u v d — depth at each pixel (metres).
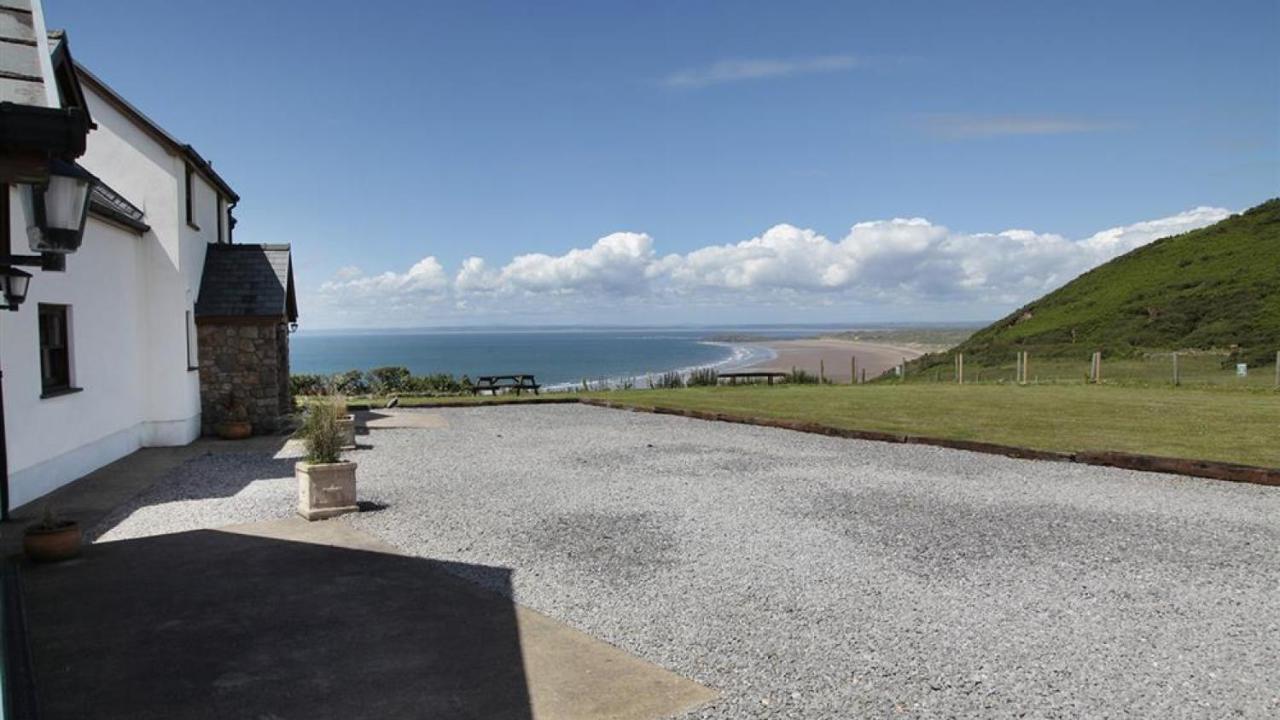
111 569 5.93
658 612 5.10
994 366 33.81
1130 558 6.25
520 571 5.93
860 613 5.08
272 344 14.28
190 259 13.68
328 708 3.78
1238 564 6.09
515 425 15.38
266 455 11.80
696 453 11.59
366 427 15.09
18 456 8.32
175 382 12.81
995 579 5.74
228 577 5.75
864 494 8.62
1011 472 9.87
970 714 3.77
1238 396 18.48
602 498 8.47
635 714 3.75
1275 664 4.32
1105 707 3.83
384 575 5.81
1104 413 15.31
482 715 3.73
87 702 3.81
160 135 12.45
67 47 7.68
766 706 3.85
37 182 3.38
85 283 10.26
